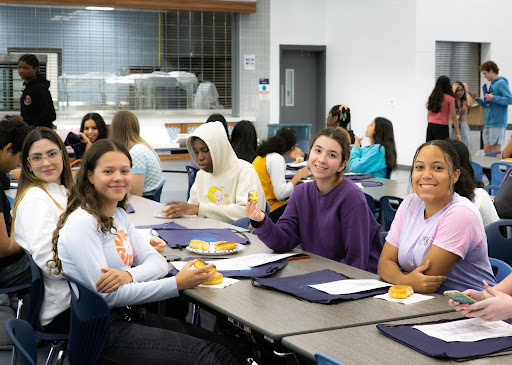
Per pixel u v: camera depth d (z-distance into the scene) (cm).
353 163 600
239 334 251
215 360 212
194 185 403
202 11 1147
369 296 219
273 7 1226
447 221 230
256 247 298
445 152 231
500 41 1165
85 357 216
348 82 1248
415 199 247
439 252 228
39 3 1034
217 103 1192
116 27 1103
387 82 1158
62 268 236
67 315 251
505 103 974
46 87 780
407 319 197
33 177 280
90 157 235
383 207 434
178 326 250
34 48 1057
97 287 225
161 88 1135
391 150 594
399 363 160
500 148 1006
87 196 234
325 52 1294
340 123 659
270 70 1236
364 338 179
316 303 212
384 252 248
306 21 1265
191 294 225
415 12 1087
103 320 209
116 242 238
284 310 205
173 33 1145
